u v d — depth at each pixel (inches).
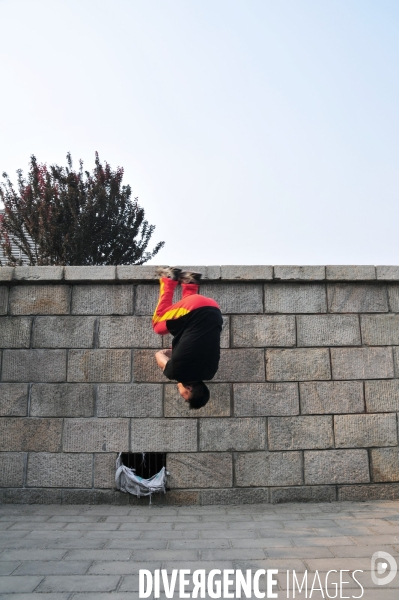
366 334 241.8
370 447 232.5
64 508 218.1
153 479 224.2
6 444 229.5
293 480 227.9
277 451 230.1
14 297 242.1
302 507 218.5
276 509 215.9
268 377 235.6
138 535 177.0
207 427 230.5
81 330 238.5
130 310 239.6
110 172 542.9
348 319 242.5
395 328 243.1
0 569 143.6
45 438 229.5
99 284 242.1
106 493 225.3
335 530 181.5
